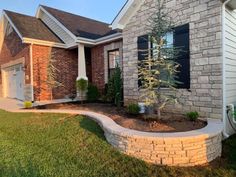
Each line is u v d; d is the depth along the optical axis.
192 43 6.27
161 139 4.08
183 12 6.50
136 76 8.12
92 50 13.28
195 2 6.18
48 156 4.48
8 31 15.15
